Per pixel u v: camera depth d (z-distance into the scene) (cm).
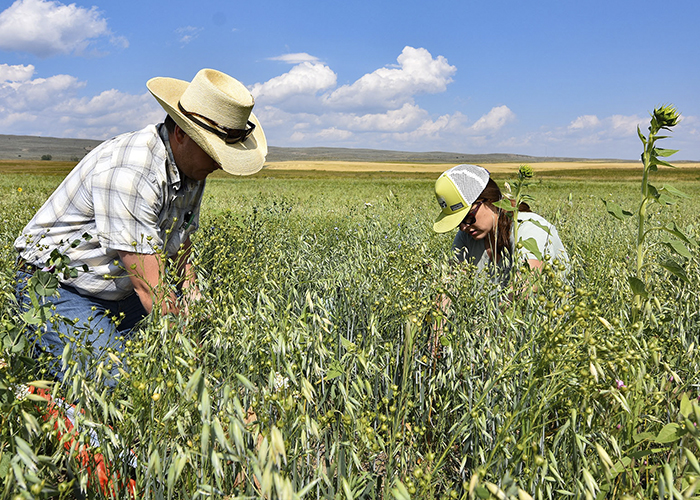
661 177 7481
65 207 264
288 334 158
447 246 386
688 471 123
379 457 177
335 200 1378
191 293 205
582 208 1056
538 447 132
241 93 282
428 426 194
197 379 84
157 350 150
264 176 7475
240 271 239
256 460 82
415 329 175
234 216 515
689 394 164
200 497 114
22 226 511
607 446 138
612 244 449
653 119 183
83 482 115
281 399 127
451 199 298
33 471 101
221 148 266
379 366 187
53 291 163
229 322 164
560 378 135
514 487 88
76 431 122
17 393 133
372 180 5850
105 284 278
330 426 172
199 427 137
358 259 286
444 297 218
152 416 124
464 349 179
